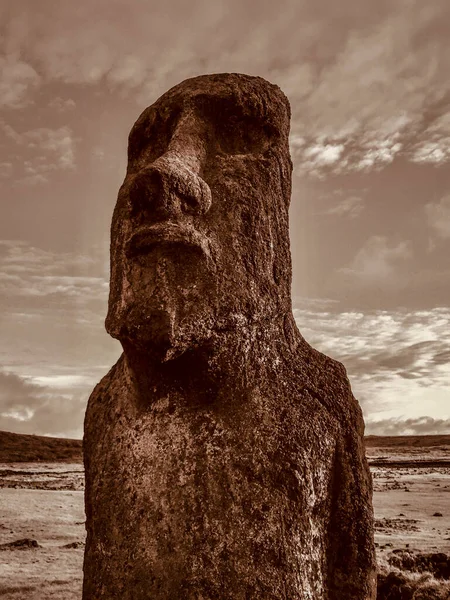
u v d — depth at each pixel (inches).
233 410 185.3
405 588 342.3
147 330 176.1
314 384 203.9
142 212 186.1
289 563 169.3
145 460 182.2
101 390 209.2
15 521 685.3
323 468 188.9
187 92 214.1
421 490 1070.4
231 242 193.3
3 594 392.2
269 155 214.4
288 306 212.7
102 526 182.5
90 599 177.9
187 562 165.3
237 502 171.3
